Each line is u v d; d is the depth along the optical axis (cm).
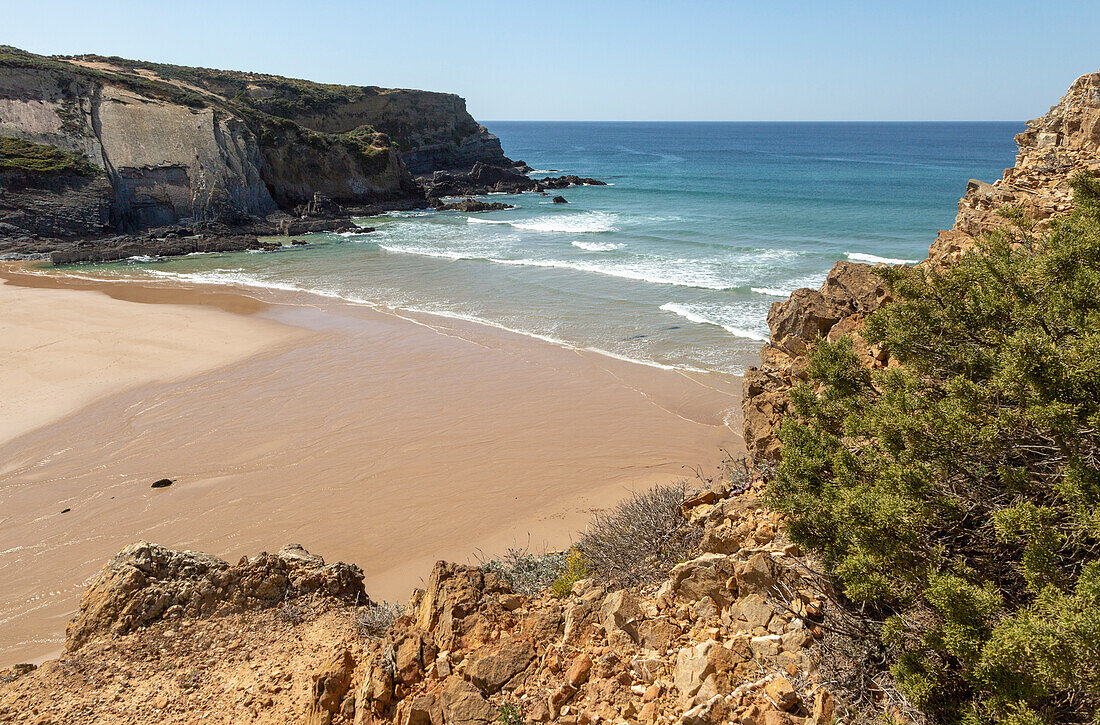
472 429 2055
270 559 1059
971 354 622
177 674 855
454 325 3062
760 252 4397
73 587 1380
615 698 512
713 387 2281
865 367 876
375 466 1856
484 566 1046
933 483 520
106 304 3566
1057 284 610
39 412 2228
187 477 1812
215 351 2789
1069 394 500
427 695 541
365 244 5359
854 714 452
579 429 2033
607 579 733
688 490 905
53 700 820
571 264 4231
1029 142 1468
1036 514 446
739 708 470
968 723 402
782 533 653
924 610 493
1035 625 379
